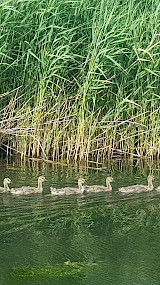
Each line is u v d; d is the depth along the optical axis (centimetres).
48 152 2269
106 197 1869
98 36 2127
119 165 2258
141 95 2294
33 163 2220
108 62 2205
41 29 2098
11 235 1584
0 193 1844
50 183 1978
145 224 1698
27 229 1623
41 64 2184
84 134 2253
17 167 2159
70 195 1862
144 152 2373
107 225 1678
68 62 2222
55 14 2077
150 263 1480
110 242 1582
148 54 2183
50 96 2230
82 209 1766
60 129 2262
